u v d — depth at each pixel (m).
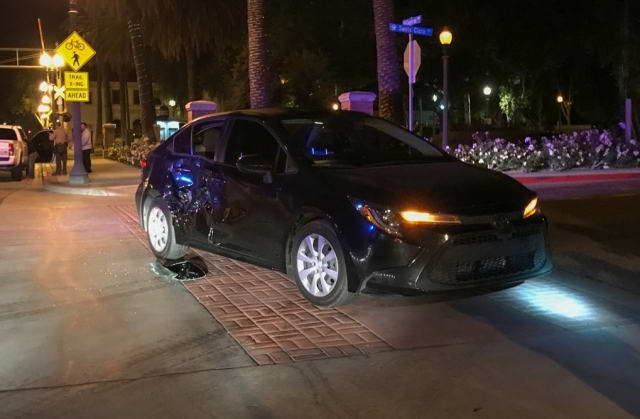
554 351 5.55
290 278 7.83
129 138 39.34
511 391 4.84
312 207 6.53
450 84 42.94
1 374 5.18
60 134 22.36
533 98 54.41
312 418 4.46
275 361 5.37
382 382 4.98
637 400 4.71
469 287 6.06
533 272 6.48
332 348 5.62
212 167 7.91
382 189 6.24
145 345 5.75
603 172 18.52
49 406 4.64
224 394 4.80
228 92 38.34
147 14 26.67
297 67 33.94
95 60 53.81
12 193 17.38
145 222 9.23
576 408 4.60
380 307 6.69
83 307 6.81
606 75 48.69
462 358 5.41
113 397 4.78
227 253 7.74
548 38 39.12
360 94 17.86
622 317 6.35
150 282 7.73
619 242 8.92
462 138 33.22
